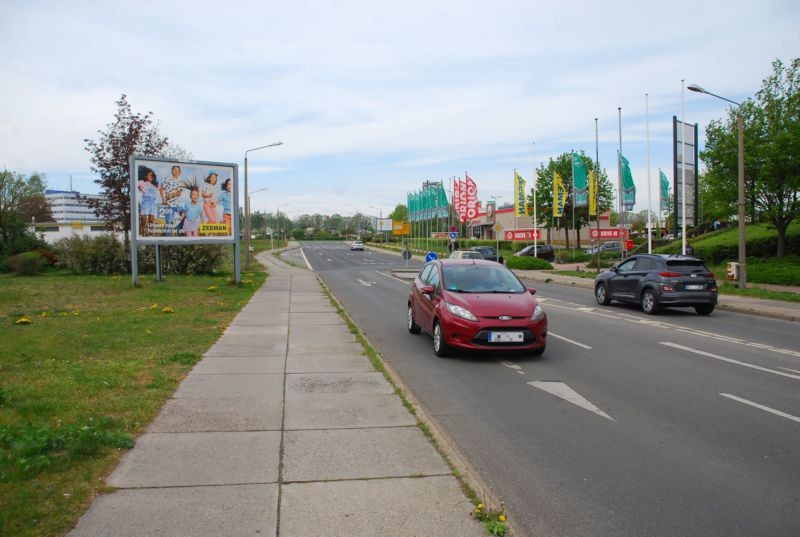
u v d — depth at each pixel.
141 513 3.75
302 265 48.25
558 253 46.78
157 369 7.89
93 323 12.07
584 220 54.16
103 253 28.36
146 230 21.33
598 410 6.68
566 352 10.27
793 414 6.52
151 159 21.33
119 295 18.22
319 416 5.94
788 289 21.34
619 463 5.04
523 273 34.50
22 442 4.59
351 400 6.55
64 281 23.83
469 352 10.27
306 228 193.88
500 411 6.64
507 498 4.32
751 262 26.86
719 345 10.99
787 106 24.86
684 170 27.16
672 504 4.23
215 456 4.77
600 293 18.39
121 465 4.55
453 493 4.14
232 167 22.52
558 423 6.19
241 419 5.80
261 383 7.30
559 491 4.45
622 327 13.34
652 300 15.67
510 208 78.88
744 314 16.00
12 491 3.95
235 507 3.87
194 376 7.64
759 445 5.50
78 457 4.56
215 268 30.33
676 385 7.87
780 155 24.12
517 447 5.44
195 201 22.00
